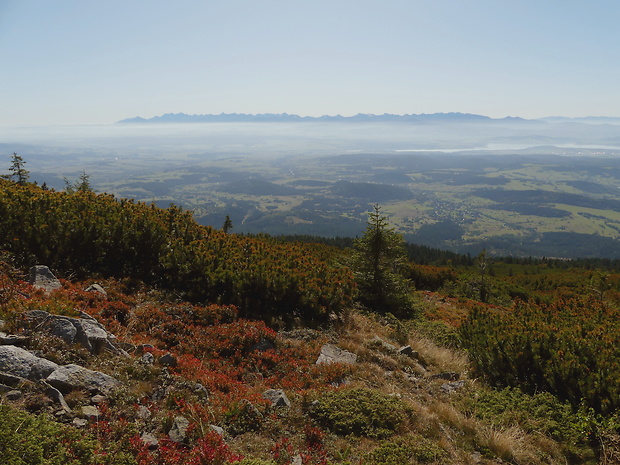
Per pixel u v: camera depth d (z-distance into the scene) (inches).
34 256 503.5
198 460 207.9
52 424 193.6
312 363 433.1
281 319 539.5
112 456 191.3
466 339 558.9
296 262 685.9
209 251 616.4
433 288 1475.1
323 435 279.3
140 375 292.5
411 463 259.8
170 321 451.5
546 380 398.3
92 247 559.5
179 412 260.8
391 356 483.5
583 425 310.5
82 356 288.2
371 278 731.4
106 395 249.9
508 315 588.1
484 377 444.8
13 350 248.7
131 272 563.2
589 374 370.3
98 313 403.9
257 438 261.3
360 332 550.3
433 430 312.0
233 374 373.7
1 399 211.2
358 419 300.2
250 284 572.4
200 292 553.6
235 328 461.4
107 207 687.1
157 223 658.8
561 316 598.2
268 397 321.1
